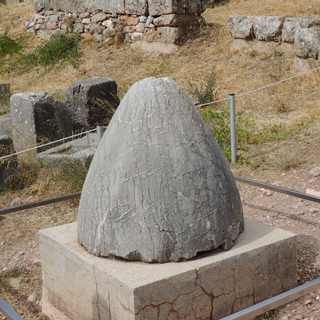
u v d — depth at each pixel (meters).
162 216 2.25
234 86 8.05
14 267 3.45
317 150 5.35
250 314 1.97
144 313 2.10
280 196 4.50
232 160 5.47
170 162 2.29
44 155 5.51
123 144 2.37
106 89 7.05
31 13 14.52
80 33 12.11
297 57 7.92
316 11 9.55
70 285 2.54
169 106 2.40
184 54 10.02
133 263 2.29
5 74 11.62
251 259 2.43
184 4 10.18
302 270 3.08
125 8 10.96
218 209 2.36
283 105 6.79
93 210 2.41
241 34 9.15
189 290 2.23
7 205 4.81
